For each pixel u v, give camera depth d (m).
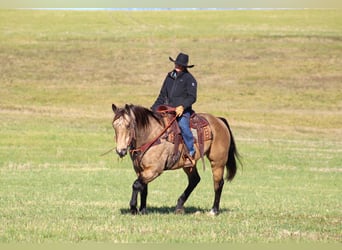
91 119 39.25
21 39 60.09
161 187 19.36
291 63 55.25
